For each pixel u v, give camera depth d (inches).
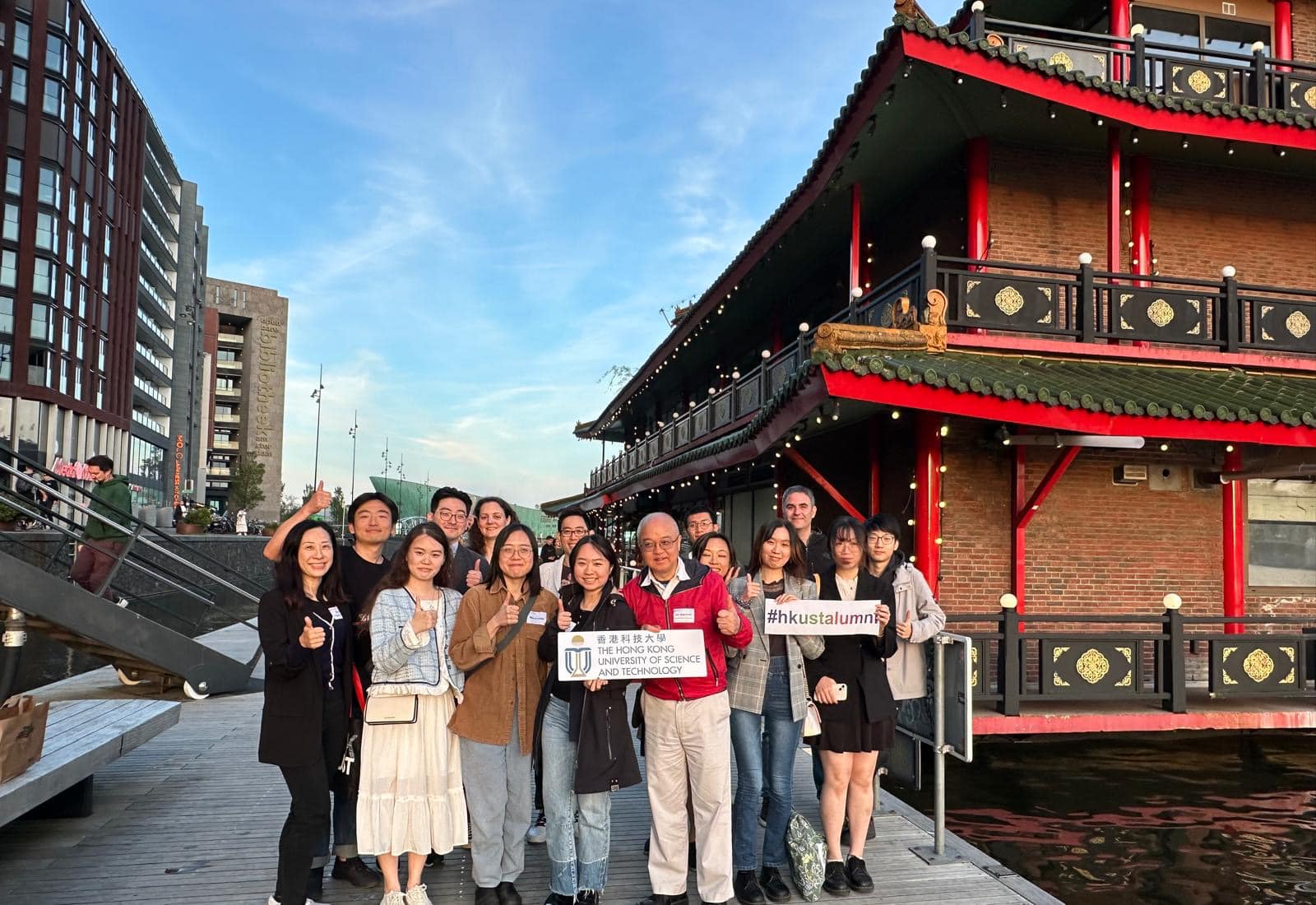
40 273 1716.3
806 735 184.9
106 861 188.4
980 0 417.7
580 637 157.3
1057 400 322.0
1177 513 428.8
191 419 3070.9
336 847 178.5
